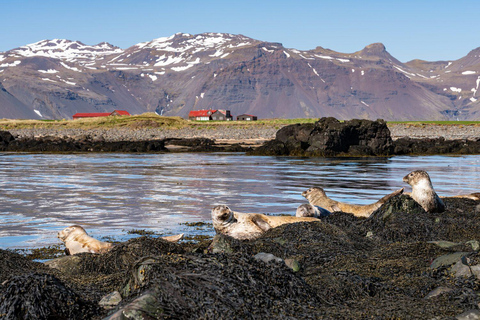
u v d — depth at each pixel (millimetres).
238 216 11555
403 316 5559
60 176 28625
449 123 131375
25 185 23969
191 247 10391
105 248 10352
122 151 57562
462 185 23609
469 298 5988
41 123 117562
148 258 6062
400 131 90625
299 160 43531
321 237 10289
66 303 5801
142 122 117562
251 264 6180
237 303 5363
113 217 15234
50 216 15453
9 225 14023
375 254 9078
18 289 5734
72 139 66250
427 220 11391
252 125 124438
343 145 51688
